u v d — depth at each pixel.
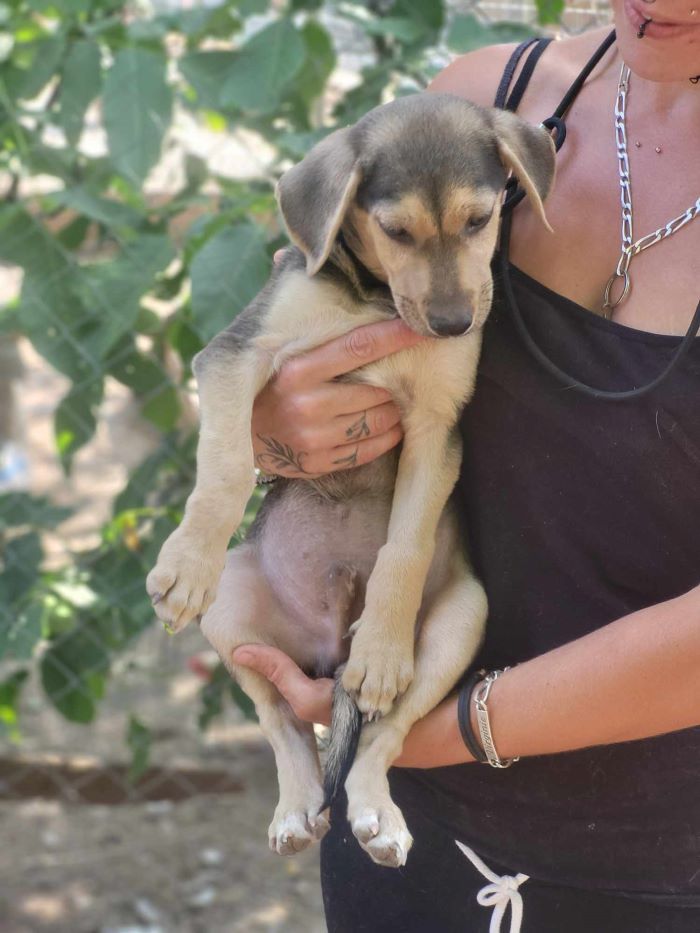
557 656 0.96
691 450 0.98
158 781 2.24
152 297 1.78
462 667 1.07
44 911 1.96
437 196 1.05
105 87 1.59
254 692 1.14
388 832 1.02
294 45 1.62
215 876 2.06
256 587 1.18
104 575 1.78
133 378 1.75
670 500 1.00
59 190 1.69
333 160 1.10
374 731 1.06
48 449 3.89
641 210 1.02
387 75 1.73
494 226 1.07
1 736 2.13
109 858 2.10
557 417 1.01
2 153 1.75
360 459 1.12
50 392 4.36
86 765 2.23
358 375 1.11
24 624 1.71
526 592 1.07
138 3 1.81
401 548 1.10
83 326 1.68
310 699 1.08
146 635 2.49
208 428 1.09
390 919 1.10
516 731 0.97
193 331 1.74
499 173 1.08
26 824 2.18
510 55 1.17
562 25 1.69
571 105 1.09
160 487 1.83
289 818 1.08
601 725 0.94
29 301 1.67
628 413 0.99
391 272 1.08
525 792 1.04
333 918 1.13
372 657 1.07
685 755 1.02
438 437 1.11
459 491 1.14
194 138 2.09
